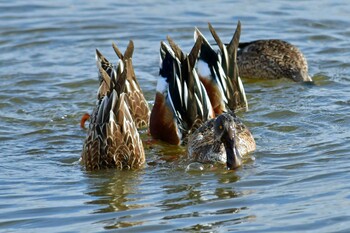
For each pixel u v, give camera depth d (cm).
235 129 1516
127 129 1504
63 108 1842
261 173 1431
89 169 1504
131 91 1723
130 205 1301
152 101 1873
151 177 1454
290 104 1830
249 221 1199
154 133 1684
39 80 1992
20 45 2212
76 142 1658
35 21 2350
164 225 1202
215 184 1392
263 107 1816
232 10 2447
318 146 1553
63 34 2275
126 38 2255
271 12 2433
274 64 2147
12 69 2059
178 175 1462
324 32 2302
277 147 1571
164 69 1681
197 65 1788
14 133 1702
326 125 1678
